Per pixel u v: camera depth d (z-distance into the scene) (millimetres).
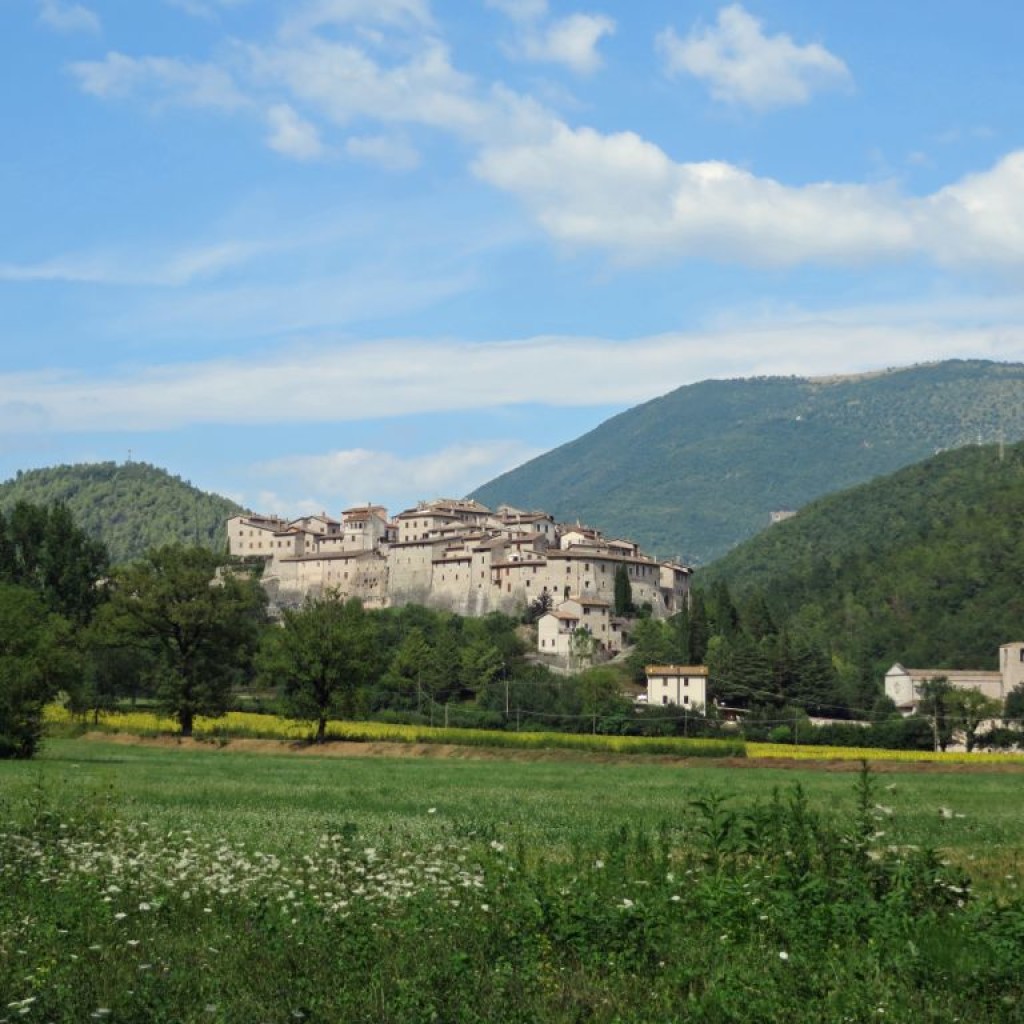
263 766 90250
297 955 21688
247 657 144375
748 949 22312
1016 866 33875
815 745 162125
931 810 56062
